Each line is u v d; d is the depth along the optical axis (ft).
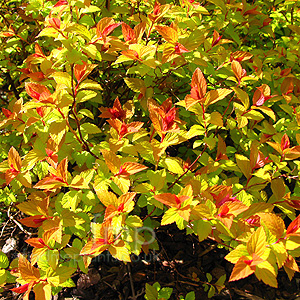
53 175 1.22
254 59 1.62
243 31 1.89
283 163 1.37
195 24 1.53
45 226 1.21
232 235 1.20
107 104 1.82
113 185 1.26
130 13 1.74
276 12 2.03
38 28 1.87
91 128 1.41
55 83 1.40
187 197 1.14
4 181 1.51
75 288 1.69
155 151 1.26
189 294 1.57
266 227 1.14
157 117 1.27
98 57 1.30
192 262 1.78
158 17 1.43
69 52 1.27
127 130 1.29
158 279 1.72
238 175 1.63
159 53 1.51
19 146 1.67
